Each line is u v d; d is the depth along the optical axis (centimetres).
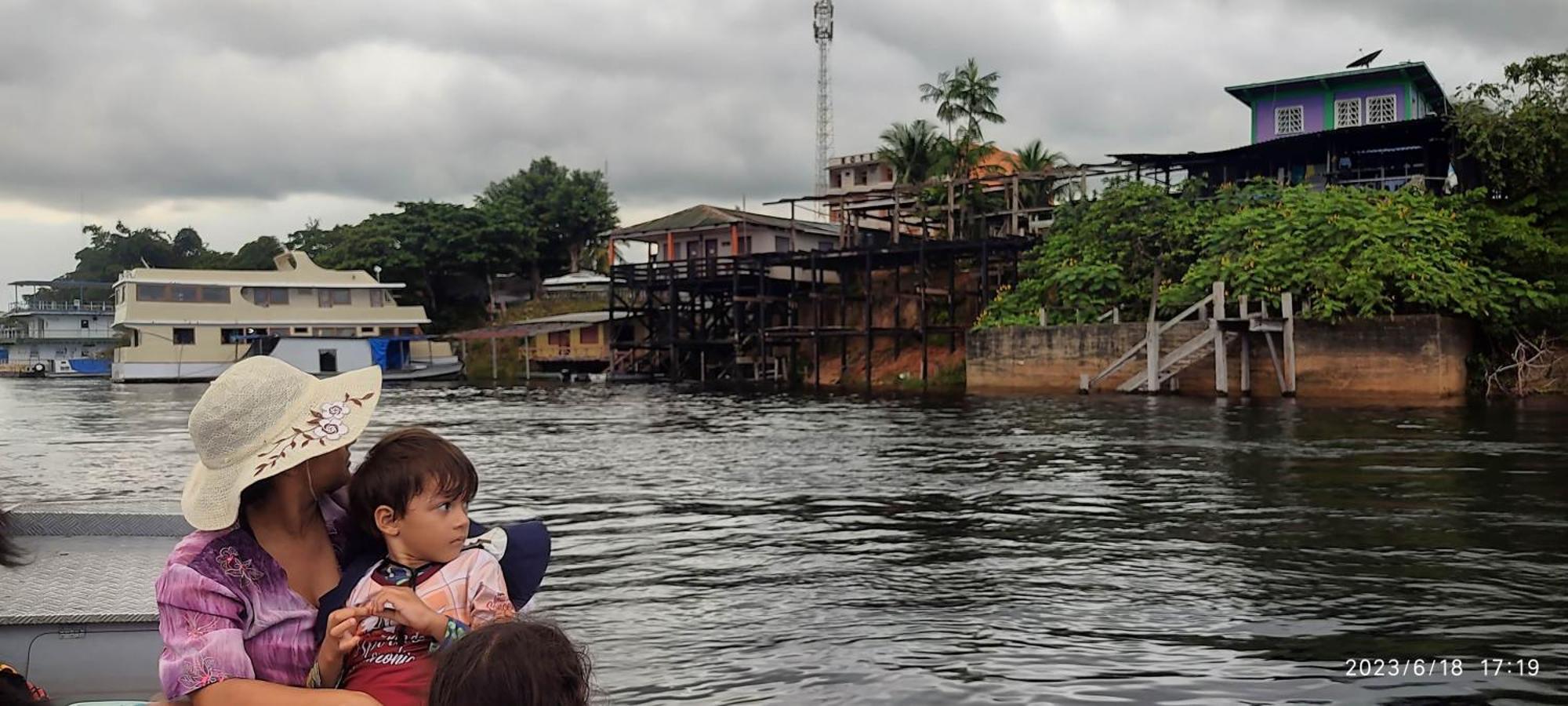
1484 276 3183
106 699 426
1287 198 3450
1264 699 589
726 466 1702
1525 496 1281
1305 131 4197
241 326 5938
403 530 310
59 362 8050
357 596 311
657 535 1094
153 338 5803
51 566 505
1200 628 727
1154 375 3362
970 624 738
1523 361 3145
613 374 5606
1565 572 888
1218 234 3497
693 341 5288
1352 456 1703
